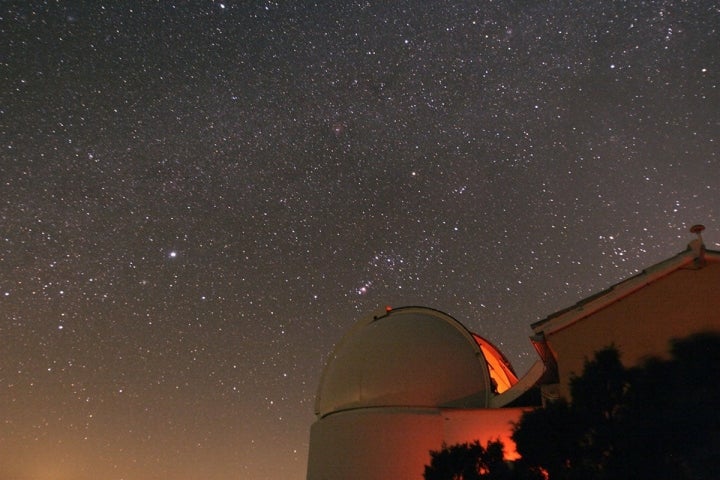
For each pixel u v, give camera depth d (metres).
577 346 10.37
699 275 10.14
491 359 15.62
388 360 13.61
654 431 8.43
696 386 9.22
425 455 11.87
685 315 9.98
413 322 14.55
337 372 14.48
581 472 8.07
